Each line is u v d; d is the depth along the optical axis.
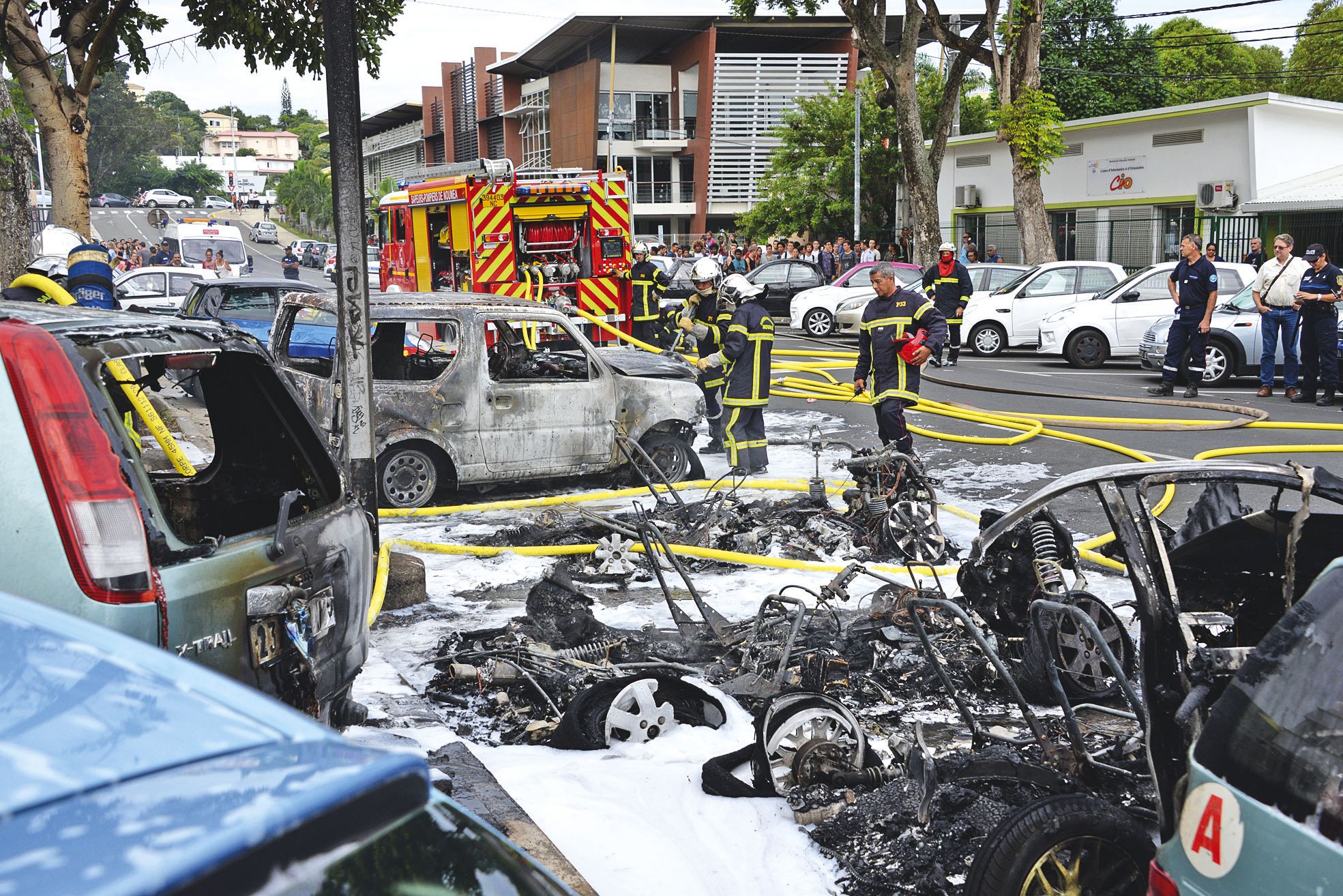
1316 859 2.08
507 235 15.49
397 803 1.29
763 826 3.95
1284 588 3.62
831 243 41.25
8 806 1.11
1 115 12.20
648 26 50.44
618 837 3.81
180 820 1.11
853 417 14.15
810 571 7.49
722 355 10.18
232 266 33.03
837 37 52.50
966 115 46.25
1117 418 13.34
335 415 7.98
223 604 3.08
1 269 12.41
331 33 5.99
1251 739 2.31
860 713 5.00
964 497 9.81
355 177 6.15
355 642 3.86
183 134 148.75
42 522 2.75
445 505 9.60
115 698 1.41
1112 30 45.84
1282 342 15.26
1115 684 5.03
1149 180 30.81
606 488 10.25
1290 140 28.19
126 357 3.12
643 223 55.53
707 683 4.98
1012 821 2.98
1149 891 2.51
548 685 5.26
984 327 20.77
